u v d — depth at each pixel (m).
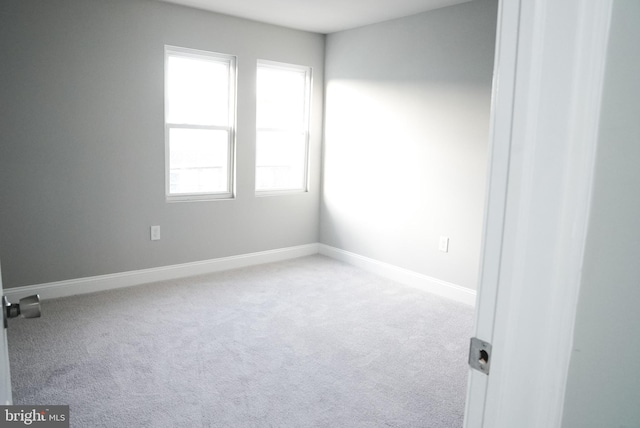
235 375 2.49
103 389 2.31
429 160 3.91
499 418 0.71
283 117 4.76
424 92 3.89
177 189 4.14
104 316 3.21
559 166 0.62
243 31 4.20
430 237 3.96
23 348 2.70
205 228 4.25
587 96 0.59
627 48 0.62
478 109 3.53
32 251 3.40
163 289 3.81
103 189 3.65
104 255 3.72
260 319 3.26
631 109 0.66
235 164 4.36
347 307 3.55
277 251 4.80
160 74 3.80
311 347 2.85
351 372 2.57
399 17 4.01
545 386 0.66
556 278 0.64
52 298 3.51
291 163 4.90
